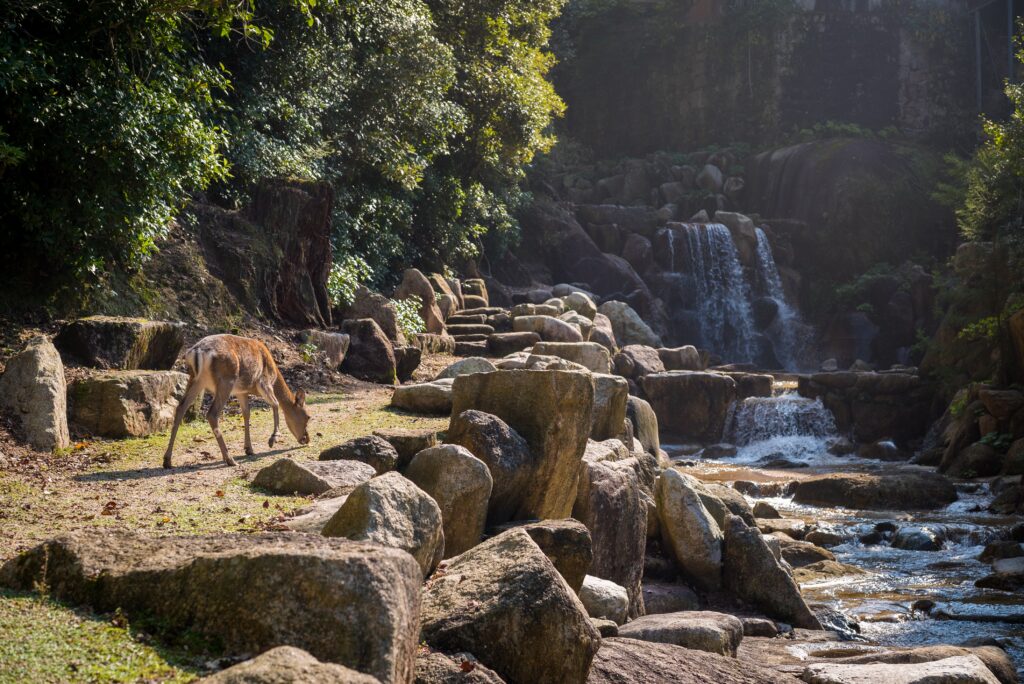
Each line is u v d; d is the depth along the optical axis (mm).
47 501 6137
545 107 26984
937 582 10938
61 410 8367
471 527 6246
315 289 16969
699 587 9430
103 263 12359
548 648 4332
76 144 11047
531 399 7453
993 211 24328
